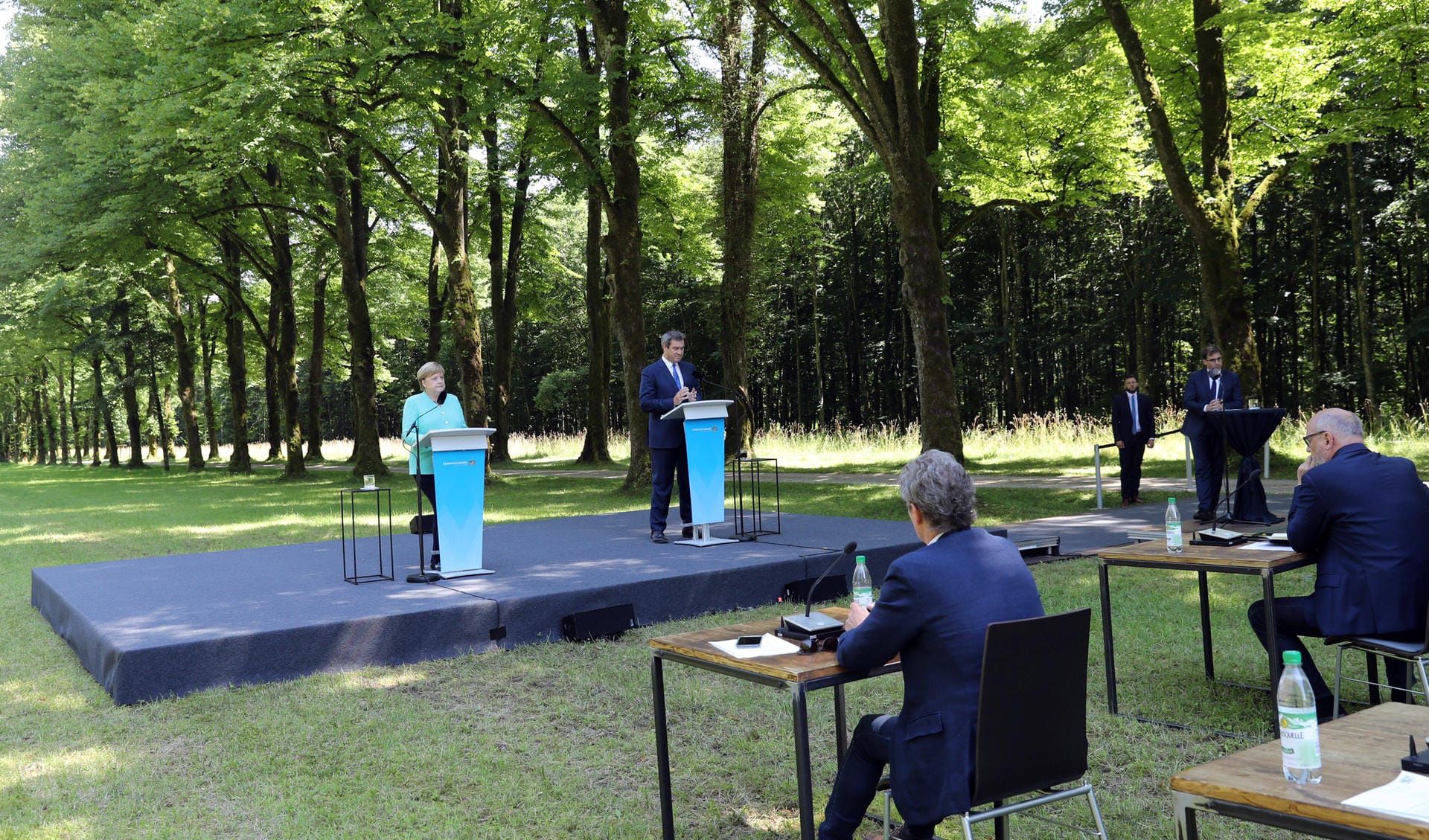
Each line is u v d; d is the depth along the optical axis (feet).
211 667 18.92
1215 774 6.93
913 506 9.68
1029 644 8.84
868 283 142.31
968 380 131.23
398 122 69.05
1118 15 50.26
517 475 82.43
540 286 99.96
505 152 80.48
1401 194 80.59
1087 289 119.24
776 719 16.31
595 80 52.49
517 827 12.36
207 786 14.01
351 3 55.21
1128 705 16.28
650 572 25.07
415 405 26.86
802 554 27.45
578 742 15.57
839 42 42.39
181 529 47.06
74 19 77.05
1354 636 13.35
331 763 14.79
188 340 122.31
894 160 41.39
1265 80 55.62
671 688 18.31
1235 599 24.38
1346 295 101.09
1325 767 6.84
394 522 47.24
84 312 110.01
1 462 241.96
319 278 106.73
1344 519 13.58
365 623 20.58
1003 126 60.80
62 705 18.29
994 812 8.95
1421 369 93.61
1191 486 49.14
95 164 66.49
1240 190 91.40
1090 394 126.72
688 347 144.15
